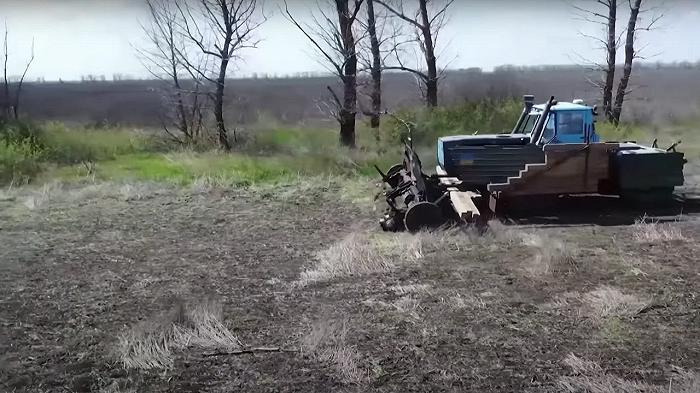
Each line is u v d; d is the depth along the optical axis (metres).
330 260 7.95
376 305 6.51
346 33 18.05
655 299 6.46
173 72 20.83
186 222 10.48
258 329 5.99
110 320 6.32
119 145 18.70
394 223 9.62
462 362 5.25
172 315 6.15
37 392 4.91
